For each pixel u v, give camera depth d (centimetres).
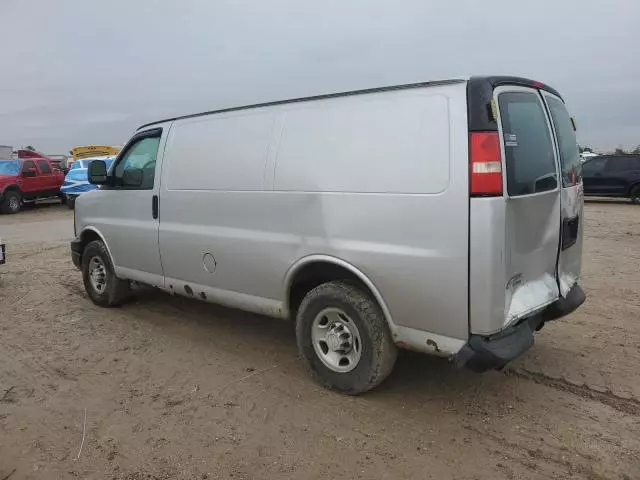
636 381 415
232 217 446
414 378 423
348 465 315
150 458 326
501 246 318
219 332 542
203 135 477
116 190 575
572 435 341
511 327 345
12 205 1991
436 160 328
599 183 1928
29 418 377
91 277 638
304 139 396
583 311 589
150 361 473
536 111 373
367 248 358
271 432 351
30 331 561
